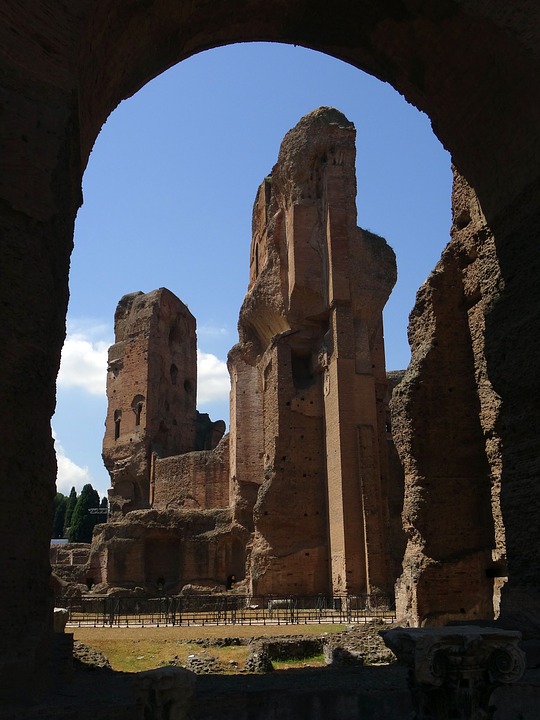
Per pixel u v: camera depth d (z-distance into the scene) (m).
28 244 10.65
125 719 9.09
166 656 16.36
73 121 11.73
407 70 16.80
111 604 28.20
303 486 34.75
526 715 9.70
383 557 31.19
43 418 10.75
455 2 14.29
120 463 54.75
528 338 14.34
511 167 15.26
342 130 37.75
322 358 35.44
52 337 11.06
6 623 9.51
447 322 19.33
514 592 13.97
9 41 10.83
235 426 43.38
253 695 10.28
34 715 8.81
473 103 15.74
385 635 7.75
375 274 36.19
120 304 61.34
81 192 13.20
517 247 15.02
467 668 7.02
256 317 40.84
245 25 16.89
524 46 13.75
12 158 10.66
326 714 10.31
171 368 59.41
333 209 36.41
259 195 45.44
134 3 13.39
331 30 17.06
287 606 31.06
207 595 34.56
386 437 36.16
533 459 14.03
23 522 10.06
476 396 19.08
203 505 47.25
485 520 18.44
